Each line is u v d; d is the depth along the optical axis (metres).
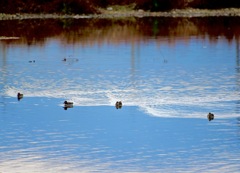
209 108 55.00
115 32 114.12
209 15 148.50
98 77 70.38
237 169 41.16
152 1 152.00
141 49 92.38
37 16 146.25
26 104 57.59
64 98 59.75
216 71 73.19
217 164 42.03
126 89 63.50
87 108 55.66
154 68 75.75
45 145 46.03
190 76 70.19
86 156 43.81
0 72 74.12
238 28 118.75
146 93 61.38
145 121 51.41
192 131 48.81
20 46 96.94
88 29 119.44
